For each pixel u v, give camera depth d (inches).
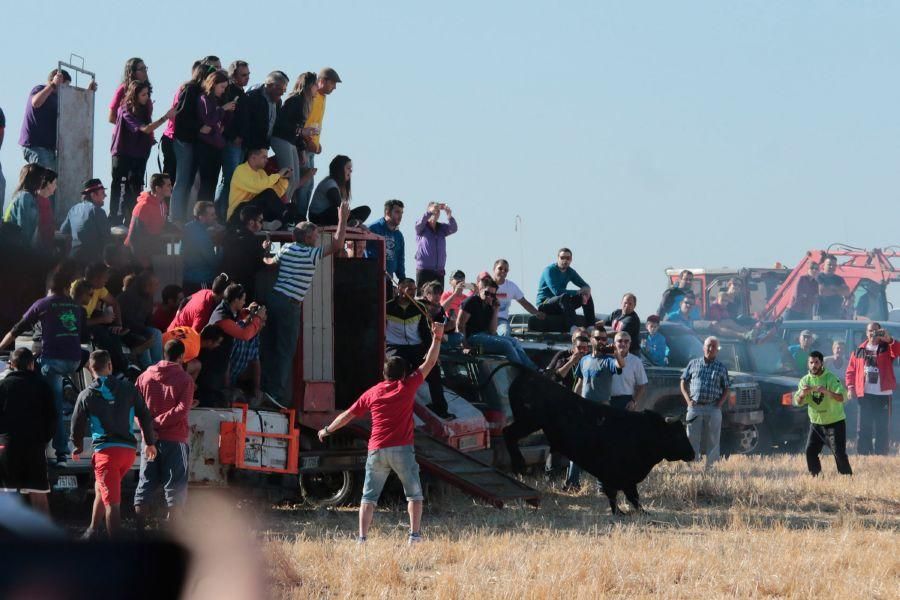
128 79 2267.5
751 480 2474.2
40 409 1528.1
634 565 1454.2
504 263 2689.5
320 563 1396.4
